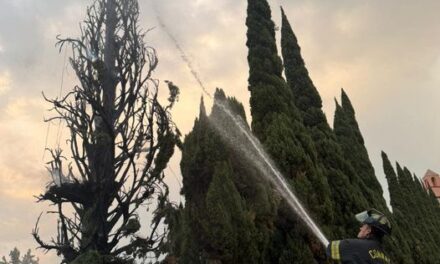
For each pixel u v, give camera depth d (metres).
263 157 12.69
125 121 18.14
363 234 4.67
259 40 18.31
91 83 17.73
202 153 11.93
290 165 13.74
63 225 16.45
